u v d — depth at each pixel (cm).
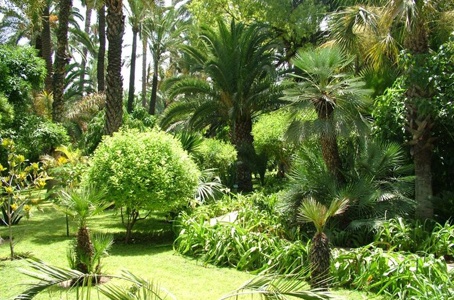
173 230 803
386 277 505
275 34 2081
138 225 934
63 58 1870
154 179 762
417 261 501
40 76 1548
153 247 750
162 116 1583
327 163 788
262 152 1523
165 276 574
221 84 1497
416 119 746
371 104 873
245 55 1484
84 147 1705
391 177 788
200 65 1639
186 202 821
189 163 827
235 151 1401
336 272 530
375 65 895
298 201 750
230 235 657
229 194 1103
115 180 751
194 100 1569
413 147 759
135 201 761
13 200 801
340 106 754
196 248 688
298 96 759
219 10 2212
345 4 1091
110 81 1270
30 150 1444
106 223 959
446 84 734
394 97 841
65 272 295
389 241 655
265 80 1514
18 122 1430
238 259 628
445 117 755
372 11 814
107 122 1270
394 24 819
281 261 582
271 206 844
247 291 291
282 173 1670
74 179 930
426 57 734
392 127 834
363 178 754
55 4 2652
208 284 543
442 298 425
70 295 469
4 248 739
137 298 293
